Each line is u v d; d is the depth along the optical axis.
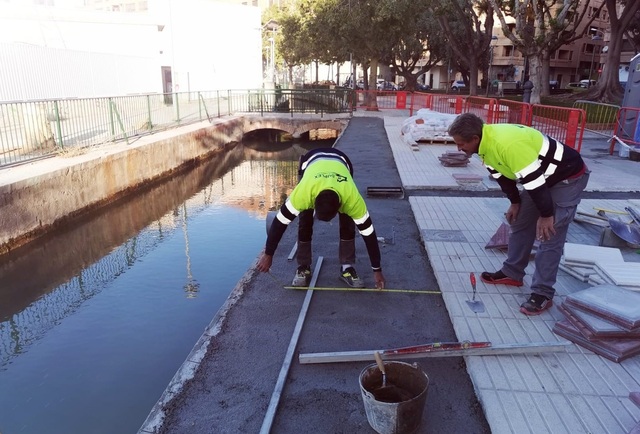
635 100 10.83
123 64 21.80
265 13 50.50
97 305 6.65
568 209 3.40
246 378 3.11
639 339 3.13
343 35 23.98
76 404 4.41
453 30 34.59
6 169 9.66
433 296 4.16
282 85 36.44
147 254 8.68
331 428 2.64
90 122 12.70
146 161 13.48
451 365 3.18
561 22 17.44
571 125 9.87
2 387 4.75
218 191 14.02
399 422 2.40
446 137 12.71
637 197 7.12
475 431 2.59
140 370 4.96
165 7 26.17
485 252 4.96
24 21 22.75
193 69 28.53
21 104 10.70
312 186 3.42
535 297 3.65
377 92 24.88
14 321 6.38
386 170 9.70
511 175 3.42
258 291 4.32
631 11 22.47
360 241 5.55
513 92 44.81
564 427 2.51
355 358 3.20
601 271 4.02
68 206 10.02
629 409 2.63
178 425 2.71
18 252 8.56
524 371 2.97
